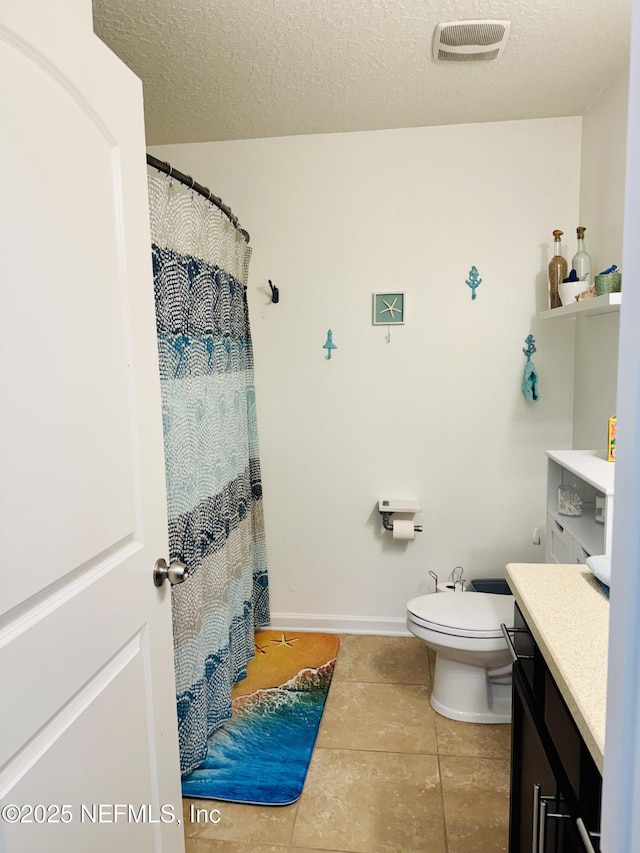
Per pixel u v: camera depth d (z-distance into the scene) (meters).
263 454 2.79
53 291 0.89
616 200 2.08
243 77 2.03
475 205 2.53
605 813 0.50
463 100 2.26
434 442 2.68
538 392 2.59
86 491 0.98
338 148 2.56
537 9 1.66
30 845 0.82
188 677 1.79
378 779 1.81
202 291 1.93
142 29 1.72
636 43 0.44
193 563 1.82
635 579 0.44
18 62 0.81
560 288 2.25
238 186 2.63
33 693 0.83
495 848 1.54
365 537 2.78
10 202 0.79
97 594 1.01
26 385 0.82
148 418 1.23
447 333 2.61
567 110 2.38
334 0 1.60
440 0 1.61
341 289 2.64
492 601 2.22
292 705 2.21
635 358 0.44
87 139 1.00
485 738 2.01
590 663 0.95
